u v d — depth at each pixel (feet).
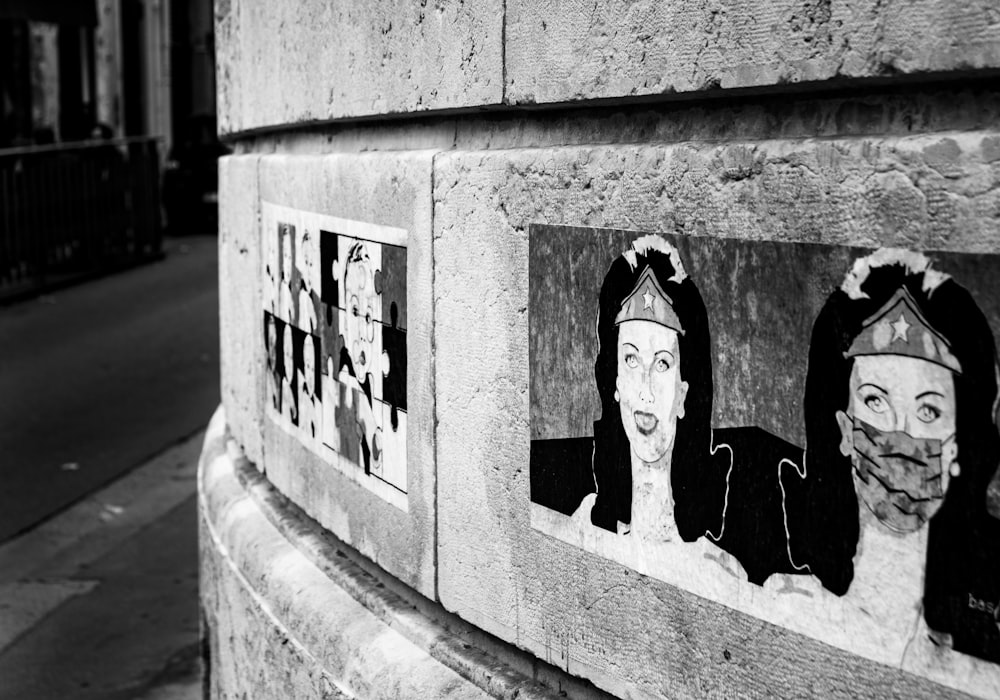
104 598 19.62
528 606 8.14
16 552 21.83
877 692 5.78
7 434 28.50
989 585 5.29
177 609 19.11
